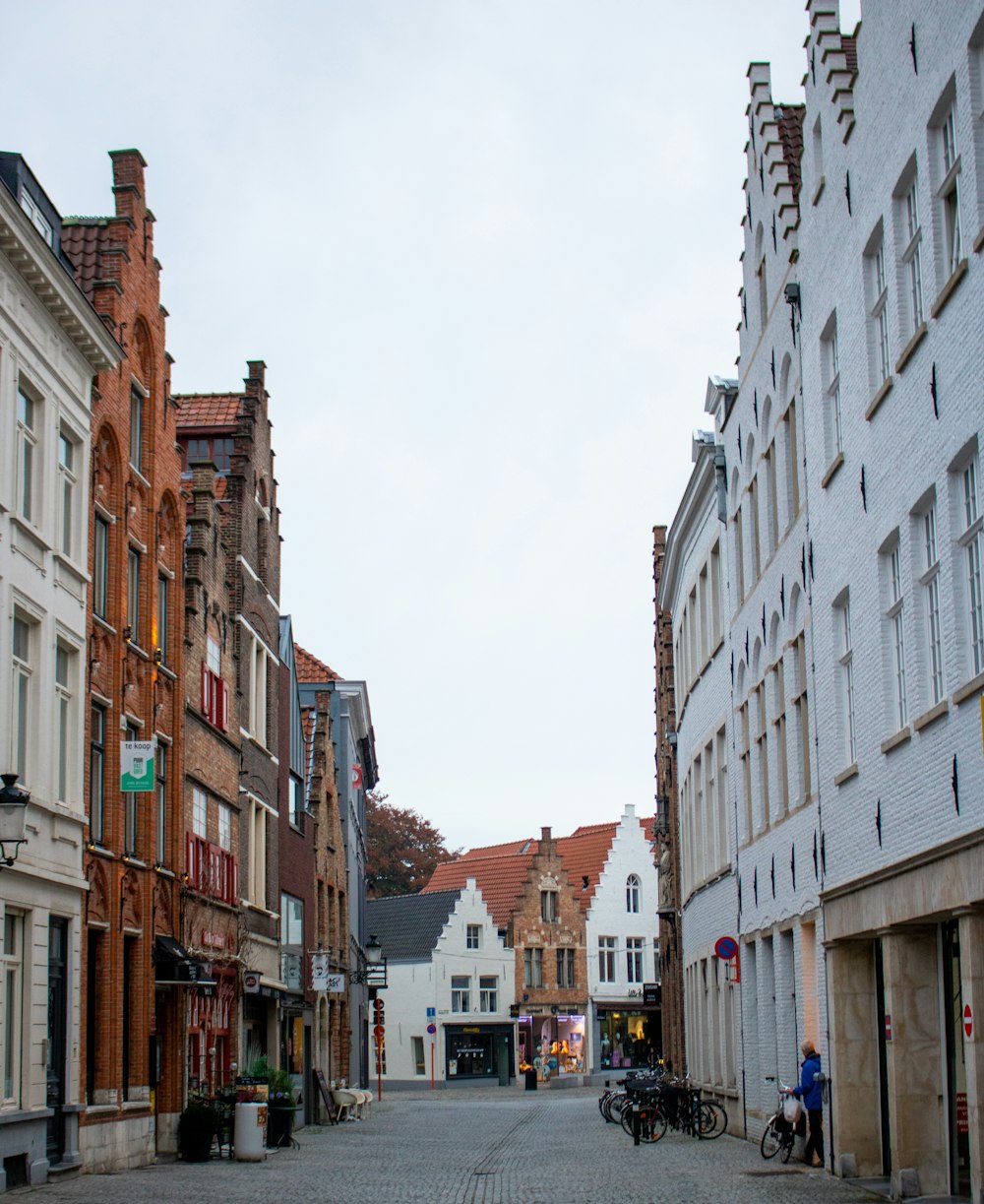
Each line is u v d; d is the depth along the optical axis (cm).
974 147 1464
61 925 2286
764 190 2592
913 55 1661
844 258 2006
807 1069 2250
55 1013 2242
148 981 2652
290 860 4097
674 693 4391
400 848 9525
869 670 1903
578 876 8569
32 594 2156
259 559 3850
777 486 2508
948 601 1576
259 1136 2700
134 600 2708
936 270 1606
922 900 1661
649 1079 3189
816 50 2148
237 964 3297
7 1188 1991
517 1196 1931
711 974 3456
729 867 3136
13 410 2088
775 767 2611
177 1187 2067
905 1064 1789
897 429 1752
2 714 2030
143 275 2800
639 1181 2103
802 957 2378
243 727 3569
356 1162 2641
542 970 8056
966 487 1548
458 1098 6500
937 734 1616
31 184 2236
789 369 2434
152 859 2686
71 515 2380
